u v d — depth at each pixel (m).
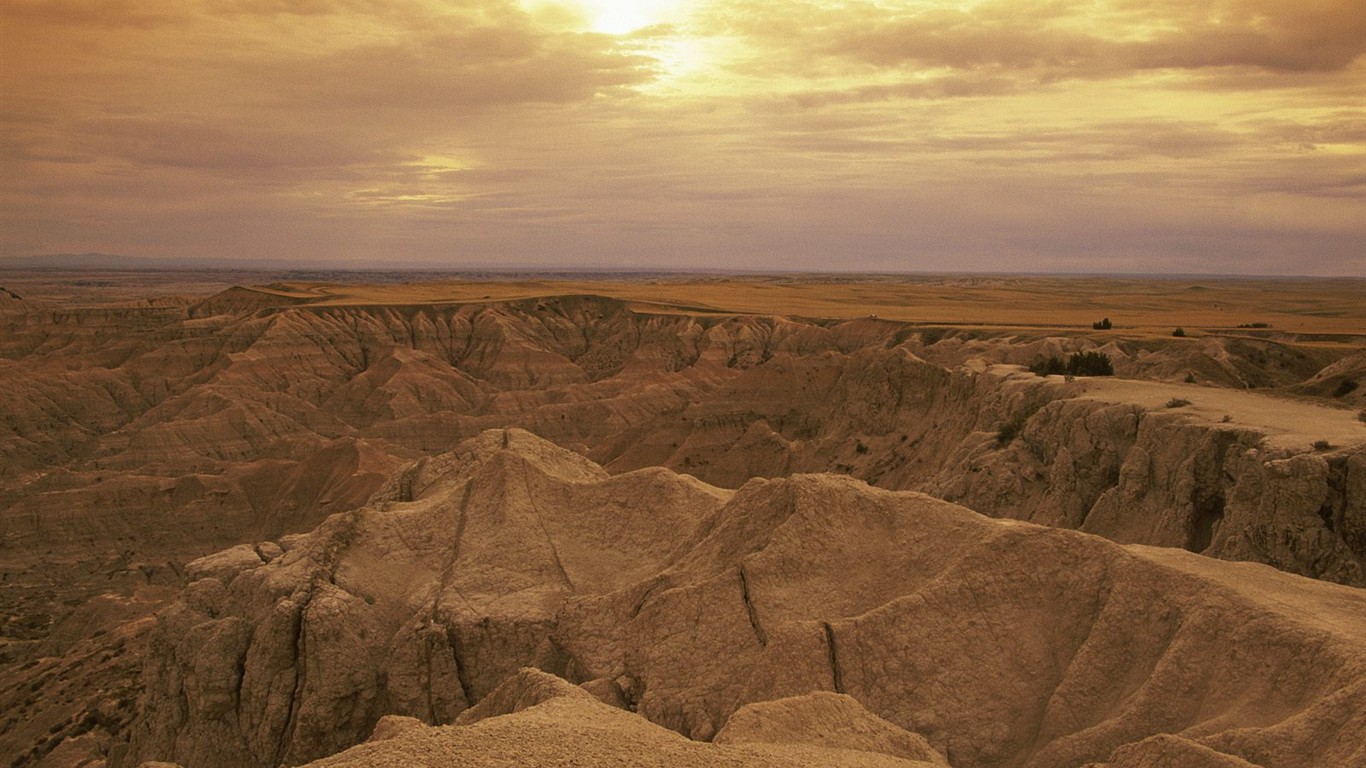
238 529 106.88
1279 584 35.03
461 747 24.97
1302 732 27.14
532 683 35.91
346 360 178.25
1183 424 53.38
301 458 129.75
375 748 25.34
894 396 89.81
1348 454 43.94
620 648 42.34
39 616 90.62
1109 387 67.25
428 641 45.59
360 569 51.06
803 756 26.45
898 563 40.12
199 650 47.53
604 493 54.25
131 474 121.44
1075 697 33.69
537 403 155.25
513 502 54.06
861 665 35.56
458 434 141.75
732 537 44.09
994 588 37.22
